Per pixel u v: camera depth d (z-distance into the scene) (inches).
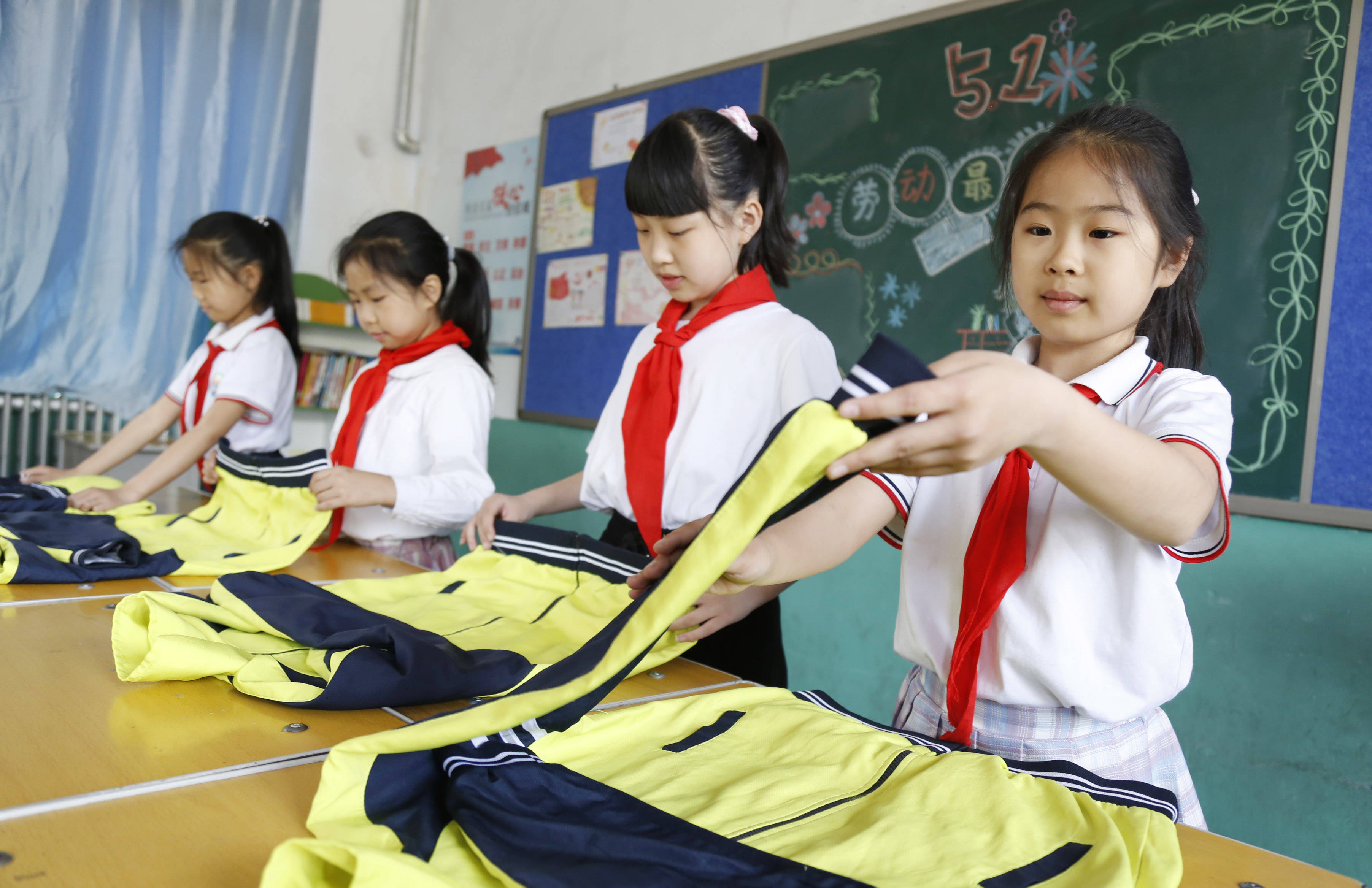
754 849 19.1
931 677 31.5
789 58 97.6
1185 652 26.7
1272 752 65.2
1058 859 19.4
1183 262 28.0
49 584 40.9
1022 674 27.8
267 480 53.4
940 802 21.7
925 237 85.8
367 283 61.1
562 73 125.9
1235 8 68.2
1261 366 67.2
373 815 19.9
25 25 115.4
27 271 116.7
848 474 18.7
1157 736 28.8
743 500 19.8
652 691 32.5
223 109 130.7
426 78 150.6
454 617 38.2
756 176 45.7
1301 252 65.4
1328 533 63.6
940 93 85.0
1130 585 26.5
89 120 120.4
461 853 18.9
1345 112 63.4
